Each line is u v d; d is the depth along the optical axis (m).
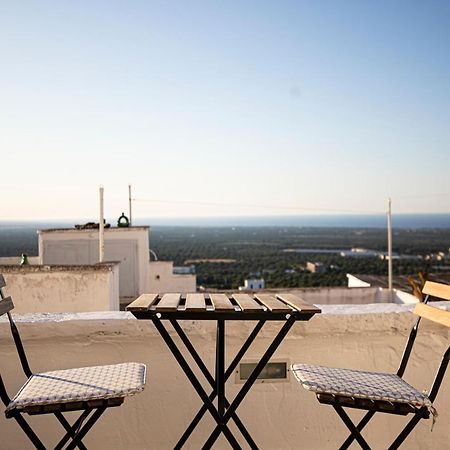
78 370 1.99
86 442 2.49
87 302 8.36
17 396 1.74
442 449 2.65
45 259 13.40
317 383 1.83
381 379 1.98
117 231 13.62
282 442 2.56
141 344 2.52
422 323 2.65
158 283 15.85
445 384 2.66
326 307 2.84
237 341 2.54
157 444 2.51
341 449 1.91
